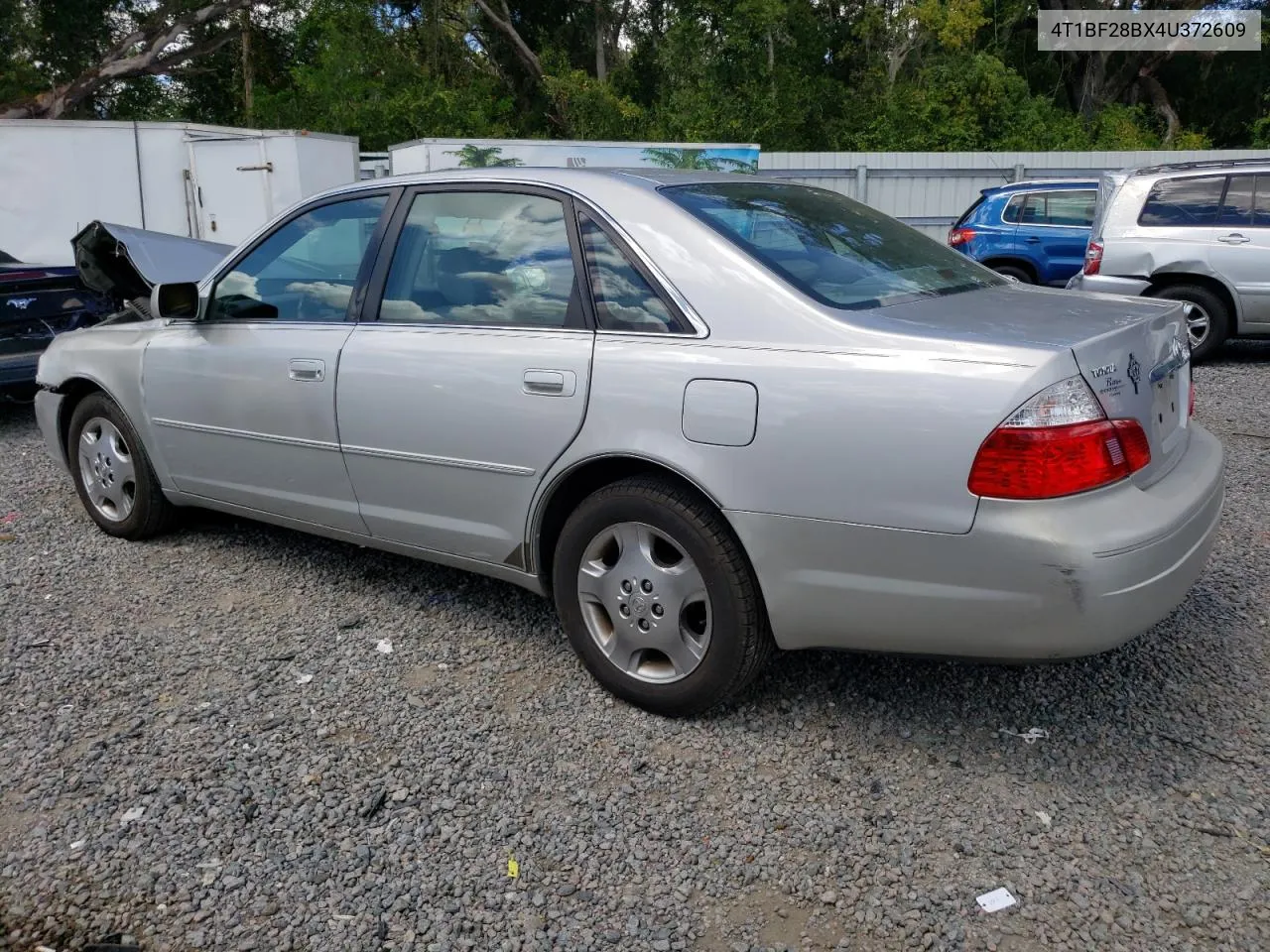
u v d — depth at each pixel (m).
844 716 3.40
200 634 4.11
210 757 3.23
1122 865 2.68
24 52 26.94
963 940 2.44
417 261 3.87
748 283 3.11
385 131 25.98
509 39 31.70
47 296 7.85
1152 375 2.99
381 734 3.36
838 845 2.78
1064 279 12.66
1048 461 2.65
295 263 4.25
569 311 3.42
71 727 3.41
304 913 2.56
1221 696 3.48
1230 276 9.20
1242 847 2.74
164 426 4.72
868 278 3.32
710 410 3.04
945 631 2.85
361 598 4.45
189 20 27.00
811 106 27.80
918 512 2.77
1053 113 29.70
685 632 3.28
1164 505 2.82
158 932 2.51
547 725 3.39
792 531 2.96
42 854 2.79
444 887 2.65
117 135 13.02
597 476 3.45
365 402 3.86
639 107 29.05
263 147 12.95
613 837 2.83
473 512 3.68
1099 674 3.65
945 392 2.73
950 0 29.02
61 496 6.02
